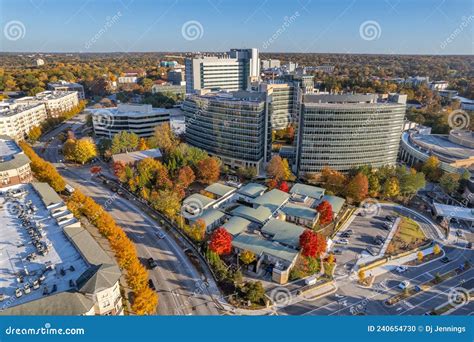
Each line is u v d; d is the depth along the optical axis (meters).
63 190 162.25
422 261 122.06
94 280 76.62
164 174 164.88
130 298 94.56
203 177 179.62
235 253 120.31
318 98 188.75
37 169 163.00
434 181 192.62
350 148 187.25
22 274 82.56
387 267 118.12
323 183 180.75
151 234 129.50
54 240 96.81
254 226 133.75
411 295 104.31
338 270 115.12
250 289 97.19
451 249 130.25
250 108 188.12
